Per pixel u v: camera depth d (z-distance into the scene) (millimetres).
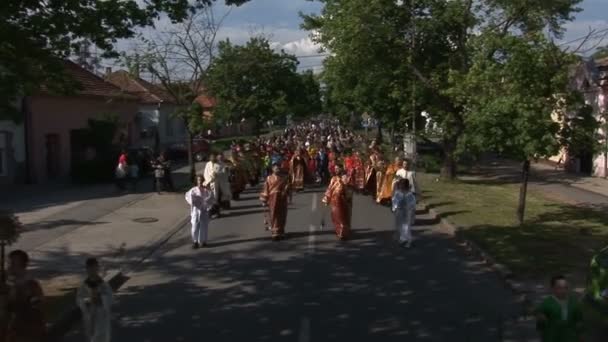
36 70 11289
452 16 27031
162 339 9578
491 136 16641
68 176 36469
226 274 13641
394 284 12461
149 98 56906
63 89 12133
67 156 37562
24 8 10711
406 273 13367
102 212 22828
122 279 13430
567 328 7367
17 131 32781
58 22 10734
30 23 10625
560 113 16750
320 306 11055
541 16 26000
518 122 16188
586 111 16859
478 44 17859
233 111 46344
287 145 36500
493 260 13891
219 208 21750
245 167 26922
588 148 16766
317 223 19750
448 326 9867
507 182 30672
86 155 37438
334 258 14867
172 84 29188
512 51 16641
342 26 27688
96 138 36844
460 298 11430
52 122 35750
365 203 24344
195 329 10008
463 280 12742
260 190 28688
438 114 28969
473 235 16797
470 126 17188
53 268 14148
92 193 28688
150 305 11453
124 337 9719
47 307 10797
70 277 13289
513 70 16609
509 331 9586
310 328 9852
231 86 45469
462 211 21141
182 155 49719
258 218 20906
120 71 40281
